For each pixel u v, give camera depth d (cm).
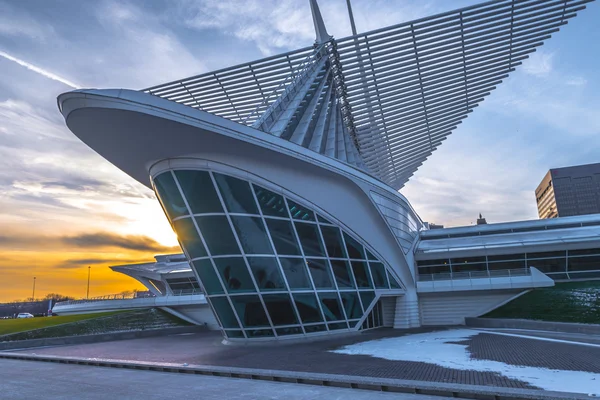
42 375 1449
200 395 1045
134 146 2148
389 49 3278
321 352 1822
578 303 2973
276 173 2323
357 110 3844
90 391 1128
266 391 1081
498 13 2884
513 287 3200
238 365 1509
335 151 3597
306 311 2327
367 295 2794
